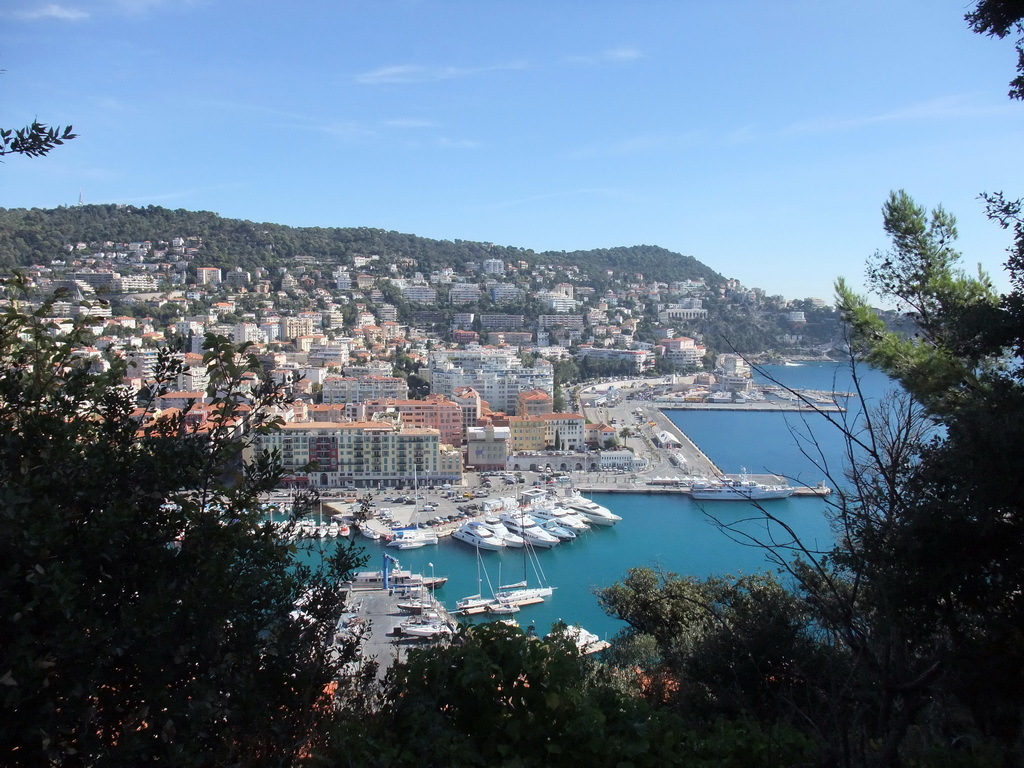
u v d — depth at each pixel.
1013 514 12.45
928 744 13.98
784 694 16.41
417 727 11.12
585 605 75.31
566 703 11.44
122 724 9.27
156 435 11.40
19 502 8.12
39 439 10.31
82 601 9.23
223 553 10.36
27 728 8.18
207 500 11.29
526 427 157.25
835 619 14.52
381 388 179.50
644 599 32.06
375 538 95.56
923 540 12.48
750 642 17.31
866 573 13.62
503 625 13.02
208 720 9.15
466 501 119.75
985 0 15.44
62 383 11.67
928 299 20.45
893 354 19.22
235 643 10.19
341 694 12.78
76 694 8.27
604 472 144.12
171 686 9.62
